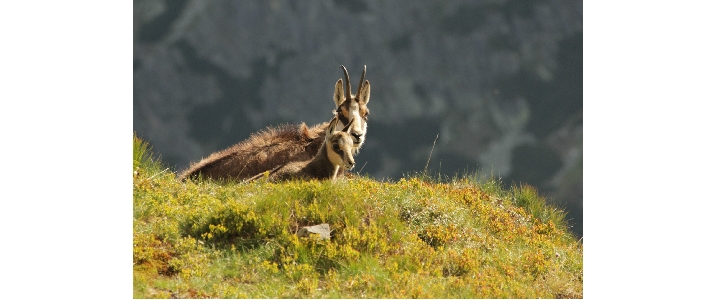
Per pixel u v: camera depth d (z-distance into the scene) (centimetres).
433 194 3656
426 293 2794
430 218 3438
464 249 3228
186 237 3014
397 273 2916
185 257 2881
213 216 3077
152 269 2809
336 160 3759
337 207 3189
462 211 3616
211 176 3978
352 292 2783
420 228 3353
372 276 2847
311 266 2888
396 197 3494
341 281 2848
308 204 3206
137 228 3012
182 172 4206
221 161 4072
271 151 4138
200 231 3050
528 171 18575
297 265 2898
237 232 3062
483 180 4509
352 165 3719
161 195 3294
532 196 4419
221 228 3008
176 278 2788
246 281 2819
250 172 4038
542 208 4362
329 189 3288
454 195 3869
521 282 3122
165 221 3086
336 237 3059
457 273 3089
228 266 2886
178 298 2647
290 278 2839
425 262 3069
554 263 3419
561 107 19650
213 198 3312
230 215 3080
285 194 3225
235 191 3428
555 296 3109
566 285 3212
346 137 3750
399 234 3175
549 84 19975
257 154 4106
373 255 3052
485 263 3222
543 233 3956
